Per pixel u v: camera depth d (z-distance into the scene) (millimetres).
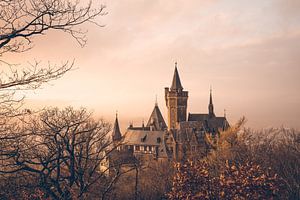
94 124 17328
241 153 35000
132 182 41031
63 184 14555
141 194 40781
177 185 16703
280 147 34094
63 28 6234
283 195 20266
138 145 107125
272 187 15727
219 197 16188
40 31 6156
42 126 12164
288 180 23125
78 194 14531
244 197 15516
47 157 11953
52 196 12609
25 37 6129
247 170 16359
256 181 15633
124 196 38375
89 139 16172
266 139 38875
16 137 6402
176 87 126250
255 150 35938
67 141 13672
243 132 40031
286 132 37969
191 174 16500
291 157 30578
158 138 105188
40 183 10734
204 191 16281
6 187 8945
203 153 60375
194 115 119688
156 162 69062
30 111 6484
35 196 10703
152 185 42906
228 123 98500
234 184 15805
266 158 32438
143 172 47844
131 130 115500
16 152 6652
